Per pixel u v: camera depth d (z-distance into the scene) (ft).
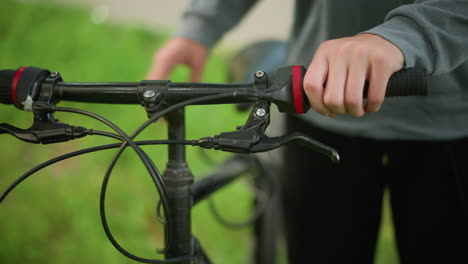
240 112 4.81
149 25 16.96
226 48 16.37
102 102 2.59
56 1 17.12
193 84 2.48
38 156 9.26
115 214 7.88
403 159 4.03
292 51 4.20
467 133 3.69
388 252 7.86
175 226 2.77
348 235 4.23
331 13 3.60
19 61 11.60
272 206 4.83
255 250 5.08
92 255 7.00
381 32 2.32
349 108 2.22
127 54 12.91
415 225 4.08
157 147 9.64
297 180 4.36
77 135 2.40
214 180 3.85
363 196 4.19
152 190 8.77
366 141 4.06
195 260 2.99
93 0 18.75
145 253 7.12
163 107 2.50
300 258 4.42
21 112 9.86
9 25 13.14
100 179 8.75
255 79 2.40
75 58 12.27
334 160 2.23
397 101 3.63
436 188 3.92
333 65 2.23
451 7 2.48
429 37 2.38
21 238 7.13
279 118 4.57
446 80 3.52
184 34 4.58
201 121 10.91
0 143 9.24
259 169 4.65
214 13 4.65
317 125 4.07
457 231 3.91
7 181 8.29
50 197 8.02
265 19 19.77
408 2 3.34
